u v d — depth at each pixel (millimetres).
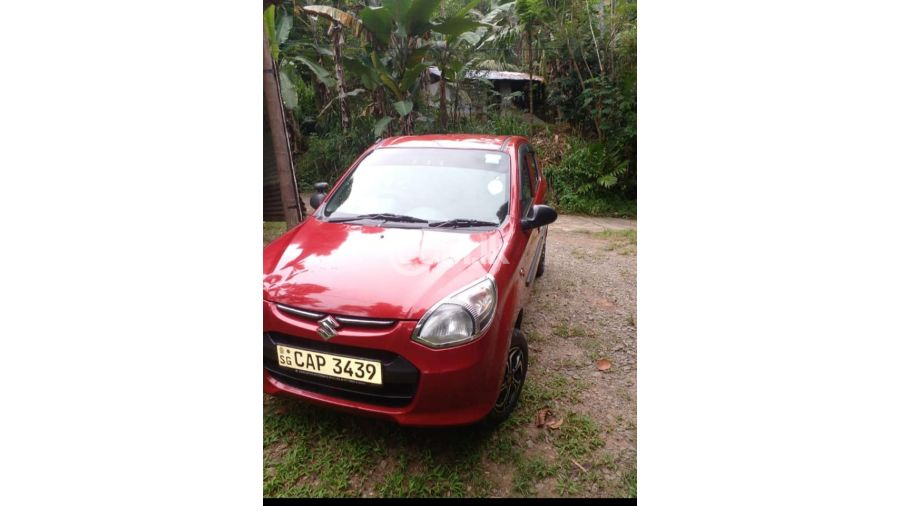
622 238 6223
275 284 2096
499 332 1985
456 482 1944
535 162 3861
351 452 2092
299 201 4488
